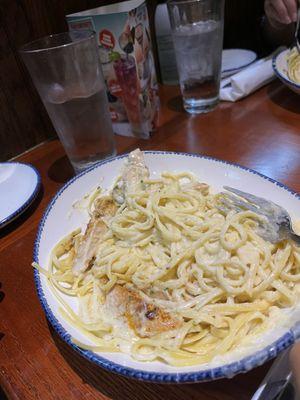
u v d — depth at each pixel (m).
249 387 0.19
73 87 0.35
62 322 0.21
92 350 0.19
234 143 0.39
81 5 0.44
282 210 0.25
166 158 0.34
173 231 0.27
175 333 0.21
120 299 0.23
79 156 0.38
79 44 0.33
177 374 0.17
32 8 0.40
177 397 0.19
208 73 0.45
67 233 0.29
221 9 0.43
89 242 0.27
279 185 0.28
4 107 0.42
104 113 0.38
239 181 0.30
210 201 0.29
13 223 0.34
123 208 0.30
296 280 0.23
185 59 0.44
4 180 0.38
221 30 0.44
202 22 0.43
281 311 0.21
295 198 0.26
